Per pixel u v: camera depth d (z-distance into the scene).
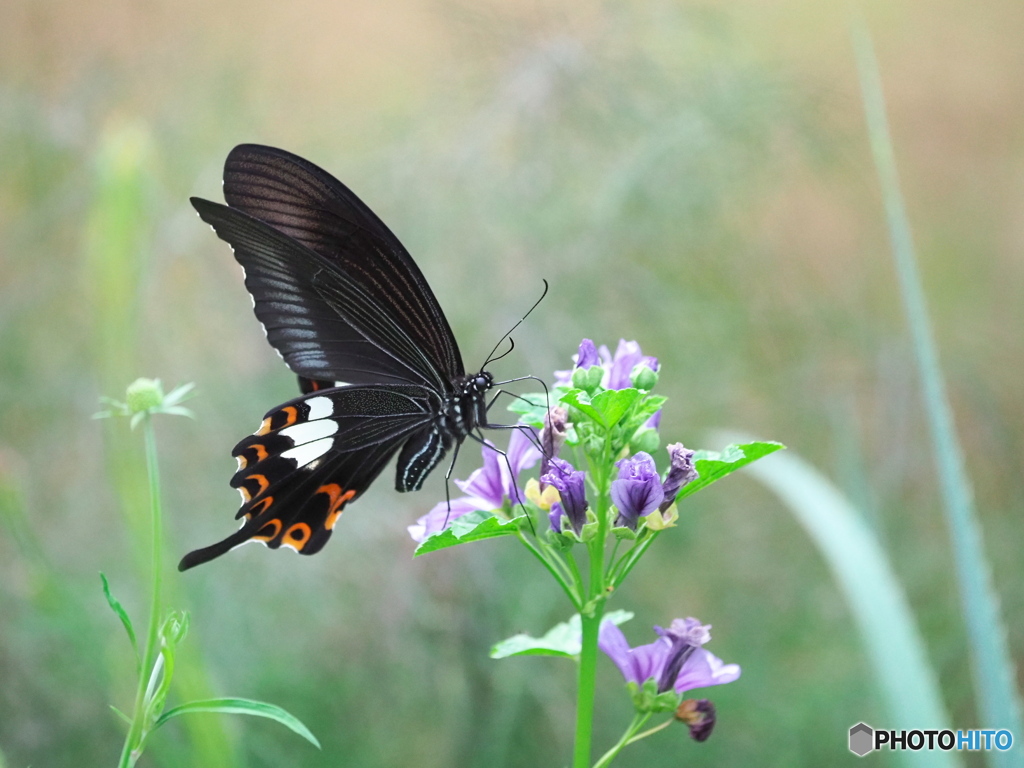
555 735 0.82
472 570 0.81
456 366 0.69
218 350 0.86
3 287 0.89
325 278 0.67
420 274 0.68
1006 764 0.64
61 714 0.81
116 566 0.82
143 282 0.81
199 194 0.88
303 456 0.68
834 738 0.82
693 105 0.86
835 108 0.90
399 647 0.81
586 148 0.86
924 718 0.64
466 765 0.81
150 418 0.63
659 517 0.63
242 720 0.80
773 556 0.88
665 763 0.82
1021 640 0.85
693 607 0.86
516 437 0.65
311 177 0.67
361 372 0.68
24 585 0.79
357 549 0.82
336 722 0.81
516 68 0.86
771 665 0.84
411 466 0.69
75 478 0.84
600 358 0.65
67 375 0.86
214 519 0.83
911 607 0.86
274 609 0.82
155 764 0.80
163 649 0.62
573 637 0.65
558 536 0.63
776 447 0.63
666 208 0.86
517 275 0.85
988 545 0.90
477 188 0.86
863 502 0.78
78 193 0.87
